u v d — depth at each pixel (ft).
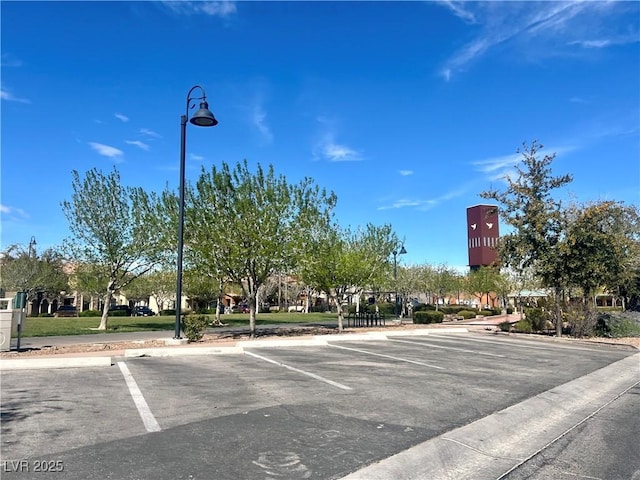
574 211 72.95
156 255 95.04
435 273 172.14
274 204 64.75
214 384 30.60
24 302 49.67
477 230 277.23
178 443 18.81
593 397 32.12
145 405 24.79
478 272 183.32
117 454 17.49
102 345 54.75
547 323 84.58
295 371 36.11
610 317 77.10
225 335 71.05
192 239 65.26
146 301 264.52
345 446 19.03
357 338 64.90
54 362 37.52
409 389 30.25
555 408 27.81
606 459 19.40
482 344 61.26
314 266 76.89
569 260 71.20
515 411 25.72
